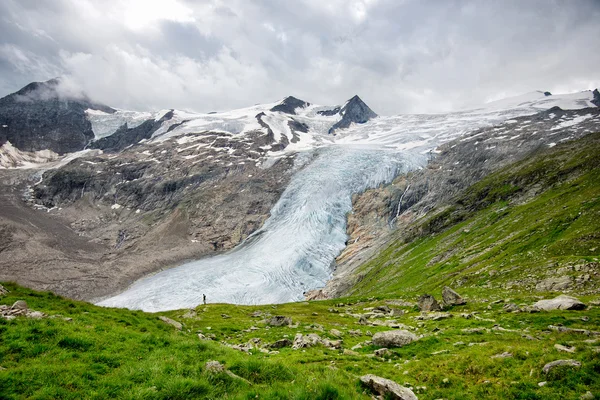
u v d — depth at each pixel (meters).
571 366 16.84
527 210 101.38
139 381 14.89
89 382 14.45
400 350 26.25
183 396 13.72
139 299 163.50
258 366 16.98
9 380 13.70
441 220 148.75
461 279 71.12
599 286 43.09
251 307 83.62
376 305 76.50
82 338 18.44
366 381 16.75
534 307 37.50
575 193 91.94
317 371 17.94
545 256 61.31
